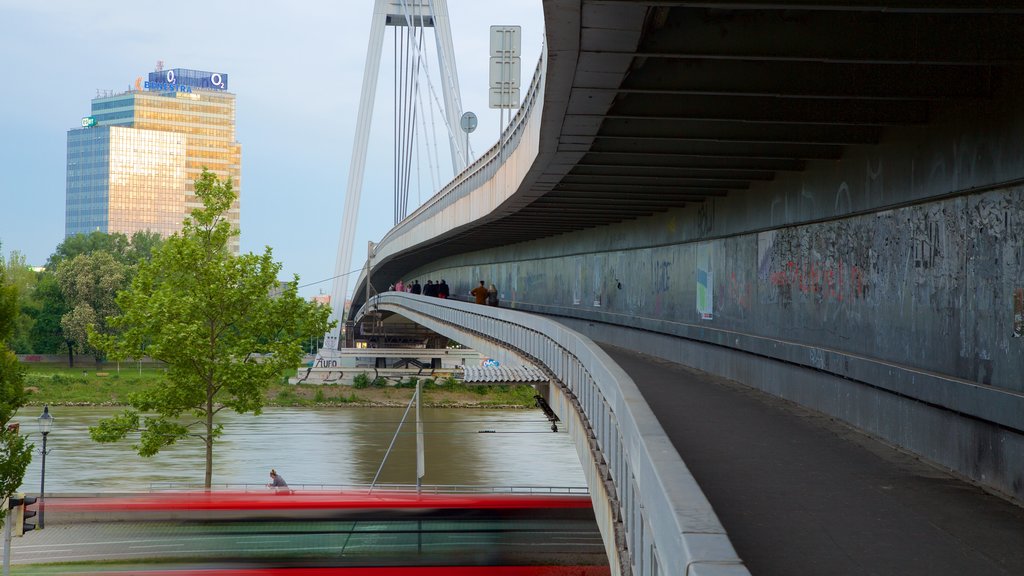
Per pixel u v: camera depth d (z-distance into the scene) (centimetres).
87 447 4991
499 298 5150
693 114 1232
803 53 914
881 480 895
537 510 2095
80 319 9838
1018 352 875
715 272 2073
